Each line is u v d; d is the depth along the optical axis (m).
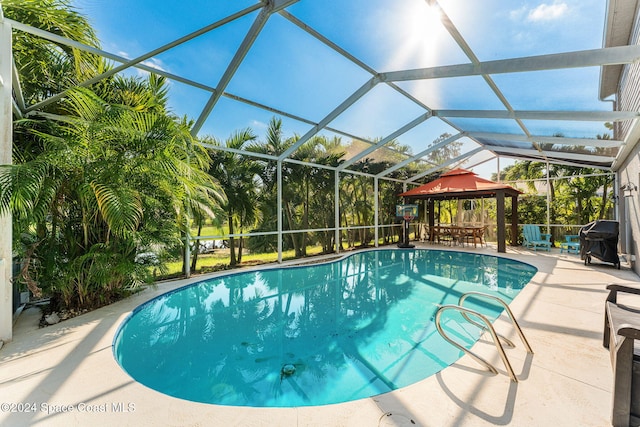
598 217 9.55
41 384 2.31
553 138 6.79
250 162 7.63
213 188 6.11
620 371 1.73
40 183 2.92
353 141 8.52
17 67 3.84
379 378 2.85
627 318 2.35
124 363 3.18
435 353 3.30
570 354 2.66
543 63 3.69
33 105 3.96
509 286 5.95
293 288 6.11
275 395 2.61
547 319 3.54
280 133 7.62
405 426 1.78
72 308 4.15
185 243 6.16
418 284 6.27
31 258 3.75
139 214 3.77
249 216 7.68
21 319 3.81
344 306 5.01
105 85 4.70
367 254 9.89
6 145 3.07
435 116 7.10
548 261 7.60
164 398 2.13
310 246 9.34
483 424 1.78
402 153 9.98
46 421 1.88
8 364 2.63
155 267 4.82
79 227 4.18
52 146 3.57
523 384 2.20
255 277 6.87
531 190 11.17
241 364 3.14
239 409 1.99
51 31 3.76
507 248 10.40
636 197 5.84
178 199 4.56
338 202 9.86
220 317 4.55
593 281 5.37
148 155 4.11
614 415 1.74
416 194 11.40
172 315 4.63
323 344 3.58
